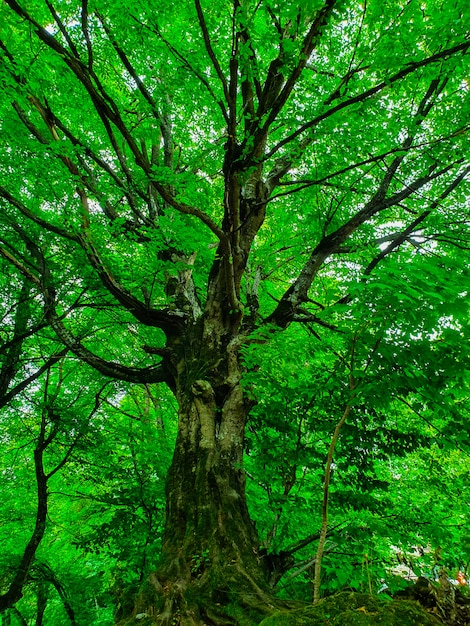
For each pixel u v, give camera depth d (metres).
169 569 3.64
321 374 5.06
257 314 6.89
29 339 10.45
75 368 10.78
